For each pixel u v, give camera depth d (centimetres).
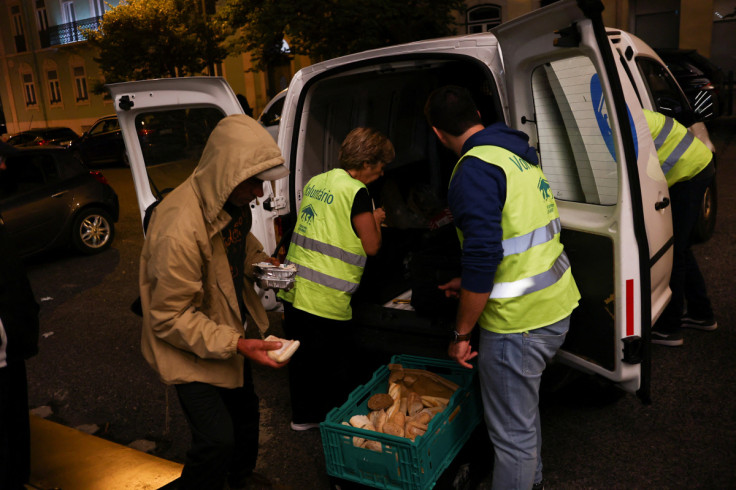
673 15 1666
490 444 280
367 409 271
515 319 218
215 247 221
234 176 206
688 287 402
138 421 366
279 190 357
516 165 216
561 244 239
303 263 301
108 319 541
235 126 212
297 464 305
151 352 221
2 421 228
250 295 262
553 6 215
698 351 383
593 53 209
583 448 296
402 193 441
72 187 746
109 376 429
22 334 232
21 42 2909
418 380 276
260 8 1088
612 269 226
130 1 1802
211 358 213
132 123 348
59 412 384
